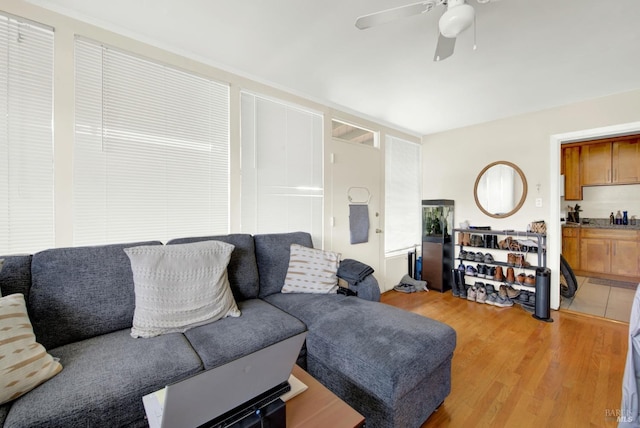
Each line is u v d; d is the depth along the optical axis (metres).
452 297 3.68
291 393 1.09
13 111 1.59
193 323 1.60
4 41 1.57
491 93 2.86
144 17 1.77
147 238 2.02
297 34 1.92
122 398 1.06
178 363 1.25
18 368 1.02
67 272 1.50
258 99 2.60
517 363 2.10
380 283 3.83
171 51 2.10
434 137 4.33
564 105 3.16
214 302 1.71
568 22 1.74
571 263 4.77
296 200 2.89
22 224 1.62
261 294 2.28
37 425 0.91
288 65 2.34
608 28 1.80
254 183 2.58
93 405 1.01
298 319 1.82
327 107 3.13
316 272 2.38
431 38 1.94
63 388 1.05
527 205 3.44
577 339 2.48
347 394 1.49
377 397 1.33
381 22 1.46
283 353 0.97
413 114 3.50
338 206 3.28
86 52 1.79
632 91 2.76
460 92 2.83
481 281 3.78
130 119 1.95
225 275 1.86
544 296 2.91
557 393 1.77
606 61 2.22
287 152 2.81
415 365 1.37
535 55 2.13
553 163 3.24
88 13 1.74
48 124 1.68
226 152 2.39
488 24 1.76
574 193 4.86
